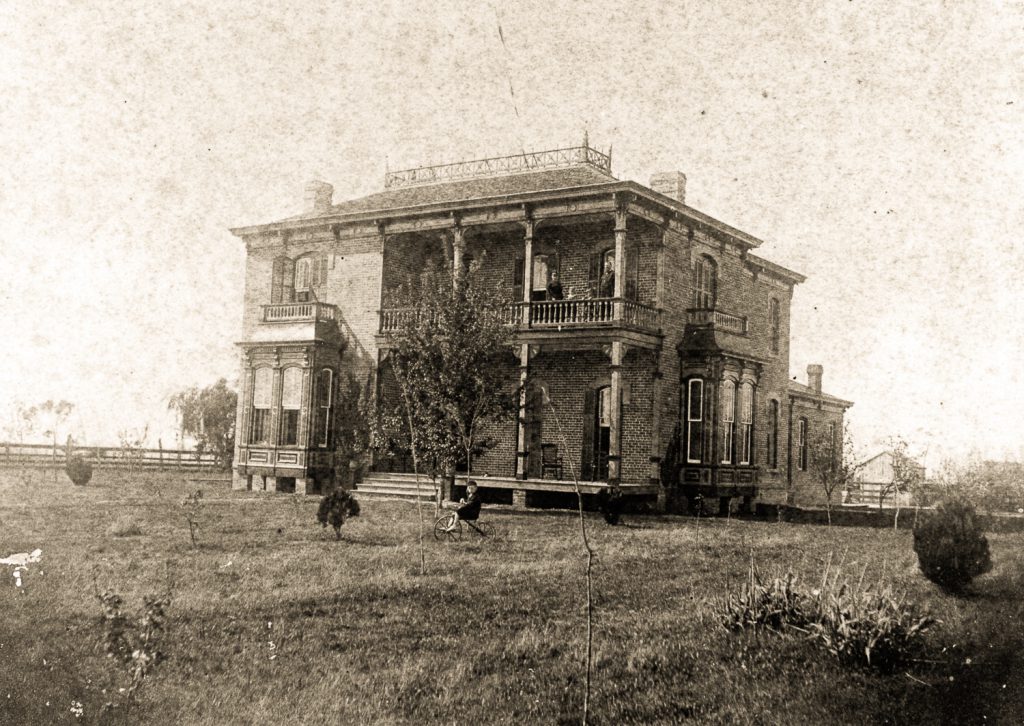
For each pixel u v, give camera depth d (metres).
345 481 30.34
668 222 27.45
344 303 31.61
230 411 44.88
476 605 10.91
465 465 29.27
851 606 9.05
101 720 6.92
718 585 12.42
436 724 6.93
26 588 11.37
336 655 8.77
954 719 7.22
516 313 27.09
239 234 34.06
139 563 13.56
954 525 12.03
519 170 31.75
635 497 26.22
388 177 34.72
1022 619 9.92
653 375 26.77
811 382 38.78
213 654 8.73
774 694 7.74
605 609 10.88
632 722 7.10
